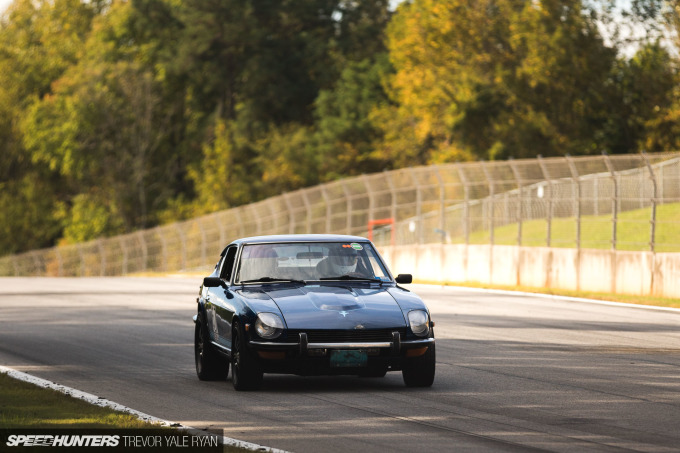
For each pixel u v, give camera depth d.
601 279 103.81
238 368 40.47
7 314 86.06
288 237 45.22
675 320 73.44
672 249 116.56
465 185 131.25
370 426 33.06
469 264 127.81
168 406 37.69
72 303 98.94
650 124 197.88
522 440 30.47
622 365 48.81
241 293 42.16
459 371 46.84
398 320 39.66
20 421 33.19
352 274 43.66
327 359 38.69
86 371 48.88
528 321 73.12
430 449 29.27
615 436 31.00
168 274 189.50
